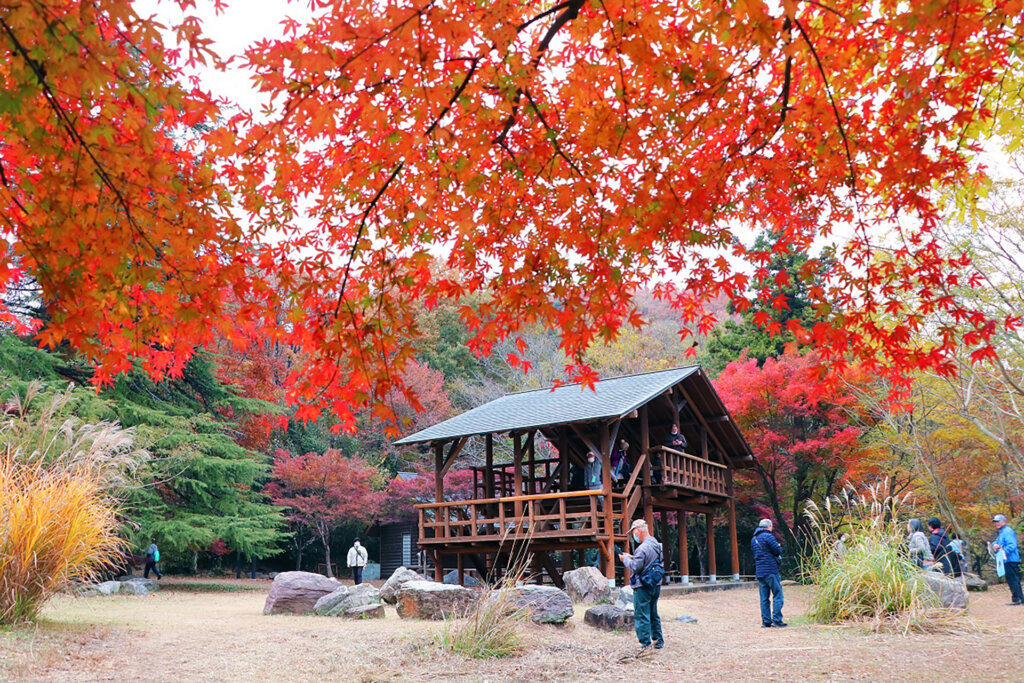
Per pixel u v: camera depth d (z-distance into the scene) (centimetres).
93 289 437
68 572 925
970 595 1452
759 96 465
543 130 511
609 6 419
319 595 1264
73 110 366
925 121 466
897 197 519
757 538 1098
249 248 461
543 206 523
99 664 739
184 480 2064
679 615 1193
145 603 1451
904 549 1126
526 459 2595
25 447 974
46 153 360
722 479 2008
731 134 509
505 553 1709
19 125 344
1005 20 427
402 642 888
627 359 3058
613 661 823
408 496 2962
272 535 2225
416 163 470
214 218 411
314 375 452
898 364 537
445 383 3378
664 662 819
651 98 467
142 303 449
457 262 554
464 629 869
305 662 797
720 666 778
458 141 474
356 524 3384
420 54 382
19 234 404
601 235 503
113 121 387
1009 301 1293
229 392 2414
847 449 2080
